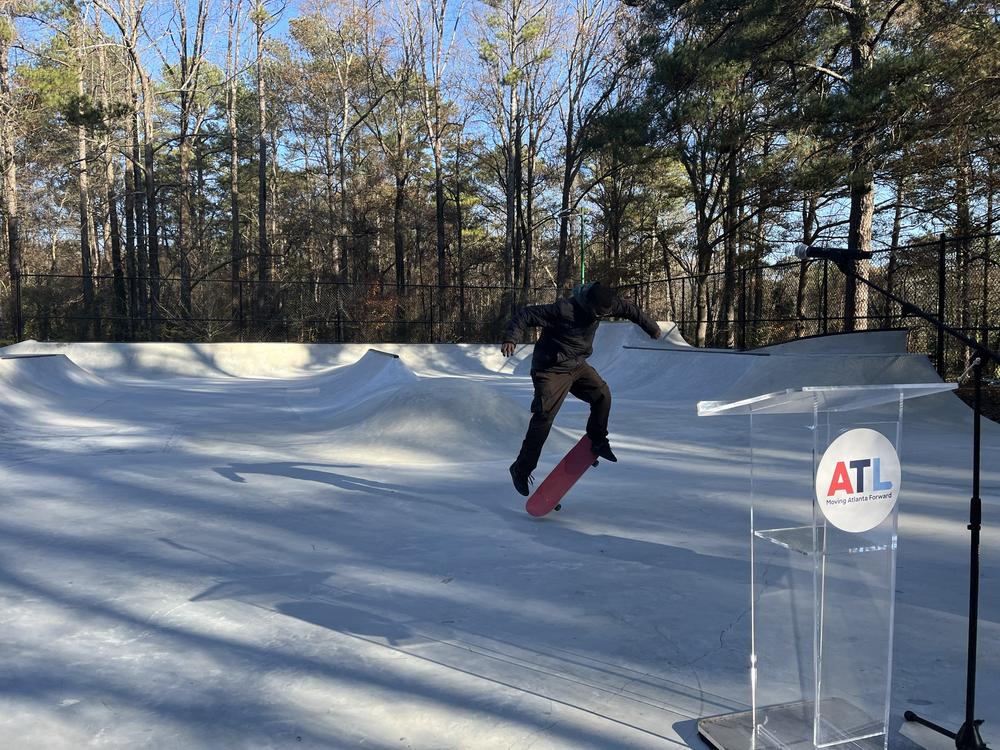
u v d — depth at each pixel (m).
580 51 34.00
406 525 5.03
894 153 17.16
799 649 2.23
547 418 5.01
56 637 3.14
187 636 3.15
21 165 29.34
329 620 3.33
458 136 41.72
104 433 9.39
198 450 8.11
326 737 2.32
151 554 4.37
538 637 3.12
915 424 9.84
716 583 3.81
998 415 10.59
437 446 7.84
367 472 6.91
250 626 3.26
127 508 5.51
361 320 28.22
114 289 28.64
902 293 18.97
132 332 26.27
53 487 6.21
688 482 6.44
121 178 36.88
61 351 20.30
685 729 2.36
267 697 2.60
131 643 3.08
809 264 22.19
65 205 36.16
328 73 38.06
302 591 3.72
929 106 14.86
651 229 37.88
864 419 2.13
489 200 45.91
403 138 39.34
